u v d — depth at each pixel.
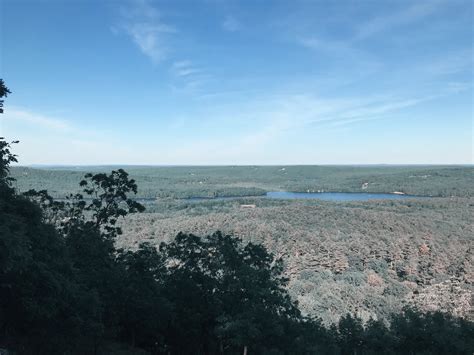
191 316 23.20
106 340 21.80
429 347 30.89
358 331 33.12
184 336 24.36
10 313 16.17
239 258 24.70
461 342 29.95
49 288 15.05
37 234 15.98
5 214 13.43
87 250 23.12
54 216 27.36
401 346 31.73
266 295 21.59
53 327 16.61
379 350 31.84
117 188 26.73
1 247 11.92
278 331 20.80
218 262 24.94
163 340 24.91
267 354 20.97
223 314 22.02
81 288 18.41
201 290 24.34
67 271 16.95
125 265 23.89
